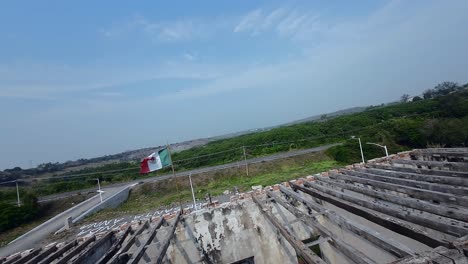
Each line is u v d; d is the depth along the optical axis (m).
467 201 5.27
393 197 6.56
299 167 34.09
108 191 33.81
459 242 3.55
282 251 9.70
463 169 7.88
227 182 32.84
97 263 6.55
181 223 9.42
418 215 5.18
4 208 26.08
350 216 8.73
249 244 9.75
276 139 48.19
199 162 45.34
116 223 20.98
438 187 6.55
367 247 7.66
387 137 36.44
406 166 10.05
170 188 33.91
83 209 26.44
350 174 10.20
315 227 6.46
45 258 7.70
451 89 70.06
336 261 8.98
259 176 32.97
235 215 9.75
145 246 6.89
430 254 3.50
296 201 9.93
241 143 48.97
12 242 20.41
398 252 4.43
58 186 39.91
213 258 9.52
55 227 22.14
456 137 33.44
